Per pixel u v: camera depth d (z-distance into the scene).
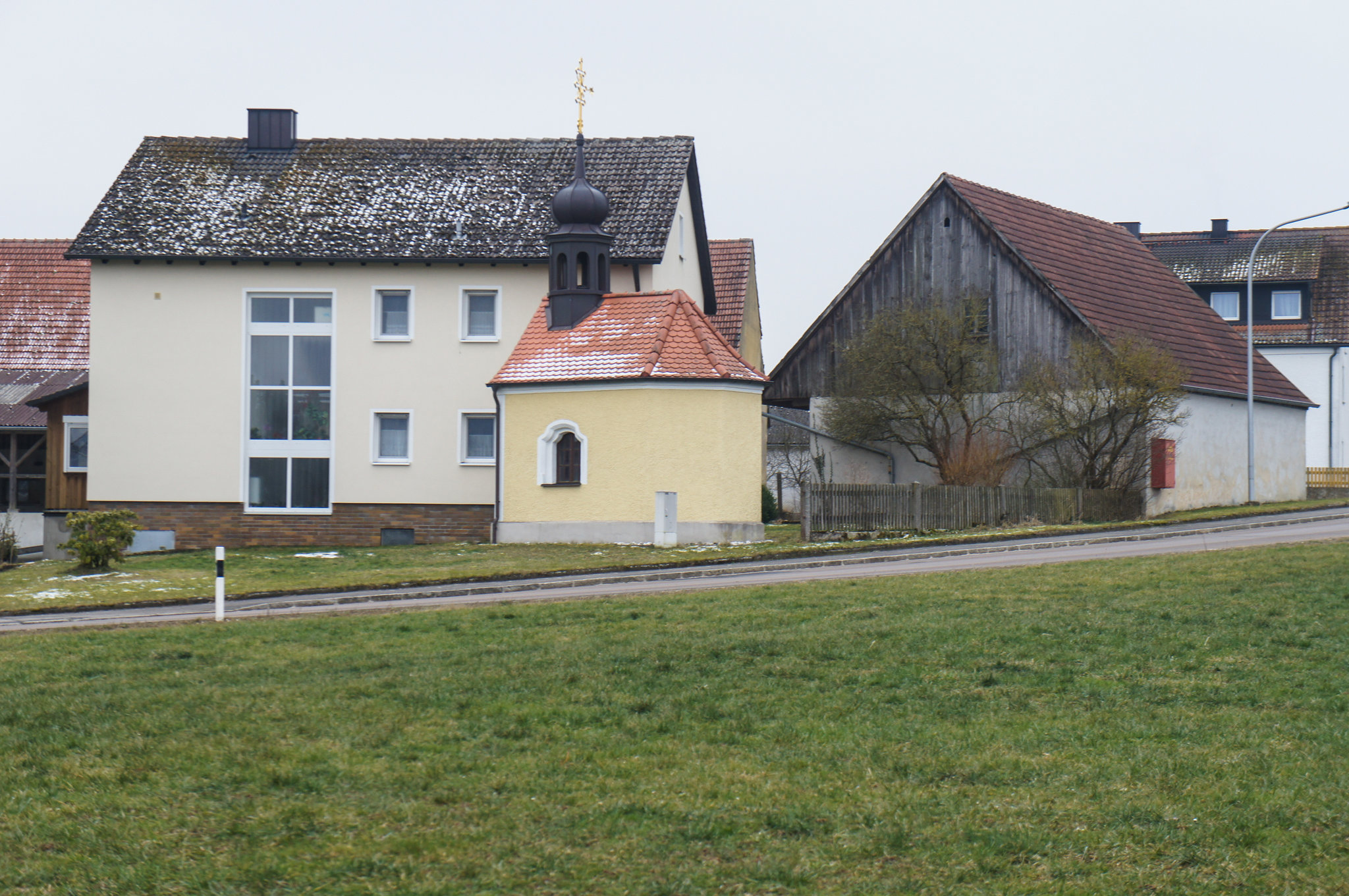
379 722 10.98
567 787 8.96
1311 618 14.10
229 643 15.59
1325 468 51.50
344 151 37.81
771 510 40.34
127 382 35.56
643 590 20.53
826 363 39.22
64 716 11.52
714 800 8.62
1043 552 23.91
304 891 7.27
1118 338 35.69
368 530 35.28
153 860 7.78
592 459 30.66
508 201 36.09
